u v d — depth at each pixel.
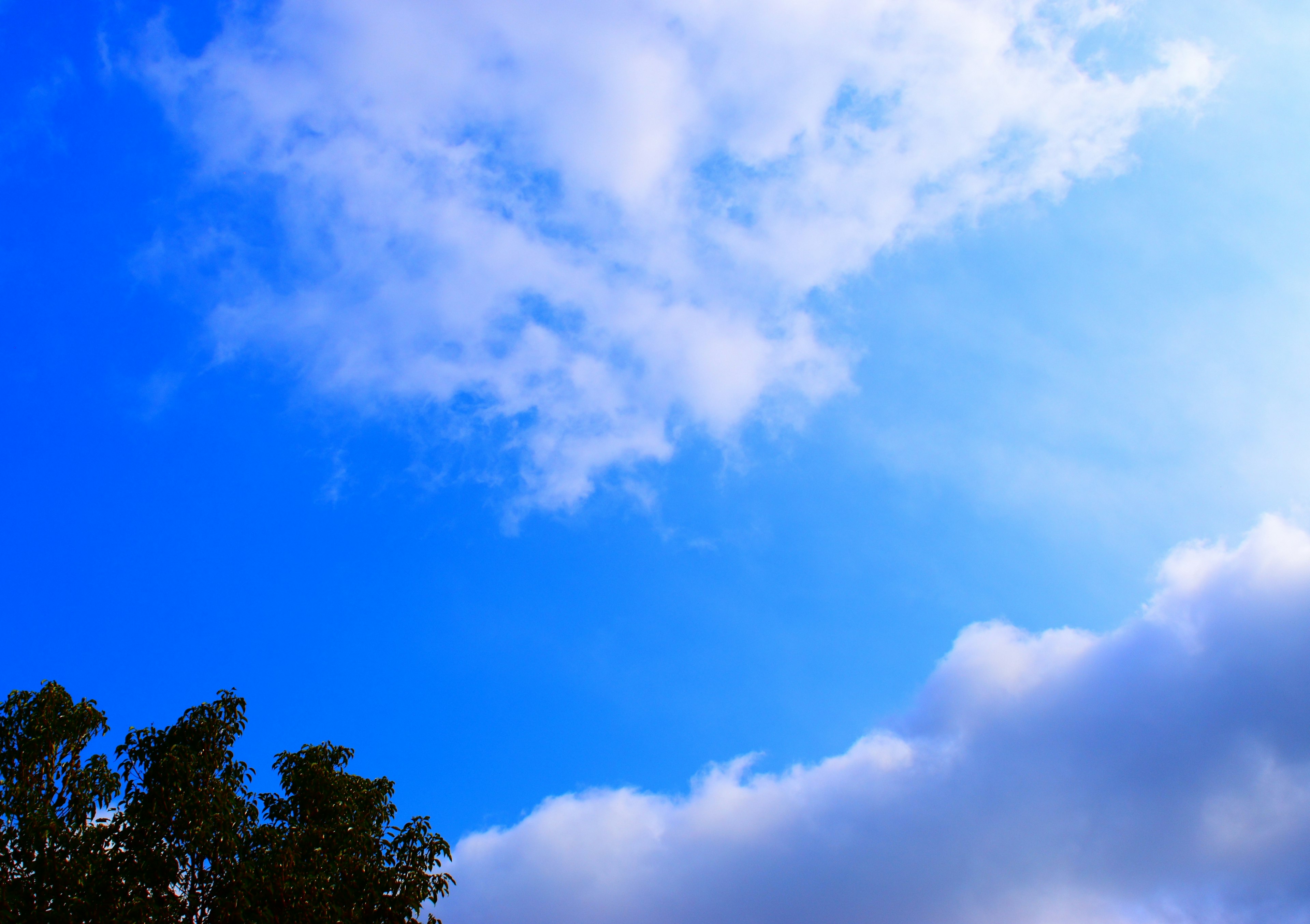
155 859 17.39
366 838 20.31
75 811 17.34
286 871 18.16
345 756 22.08
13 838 16.19
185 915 17.42
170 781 18.23
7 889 15.58
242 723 20.03
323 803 20.61
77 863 16.48
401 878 20.12
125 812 17.88
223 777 19.38
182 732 19.48
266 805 20.67
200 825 18.02
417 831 21.03
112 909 16.36
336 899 18.80
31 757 17.31
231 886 17.56
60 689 18.36
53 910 15.84
